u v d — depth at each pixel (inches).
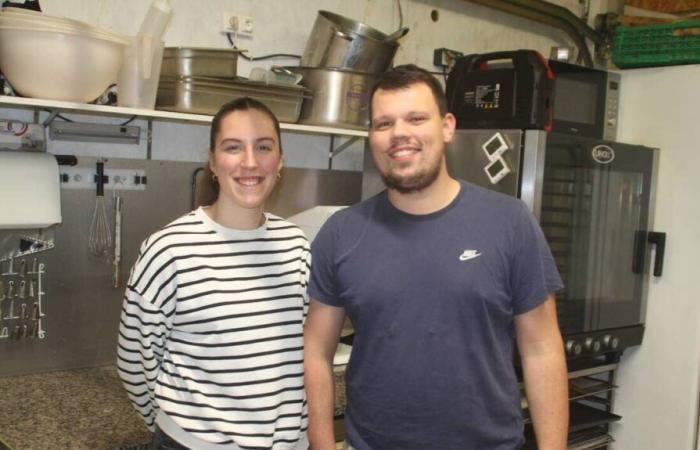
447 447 54.3
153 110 70.9
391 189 56.5
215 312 51.6
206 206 59.2
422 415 54.3
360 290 55.4
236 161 52.5
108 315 82.4
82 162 78.2
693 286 94.2
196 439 51.8
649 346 99.0
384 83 55.2
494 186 84.2
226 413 51.8
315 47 89.0
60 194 76.1
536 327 56.1
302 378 57.1
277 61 95.9
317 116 85.6
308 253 59.8
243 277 53.6
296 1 96.9
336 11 101.7
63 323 79.5
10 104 66.7
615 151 91.3
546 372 55.9
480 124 89.5
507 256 54.3
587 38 133.0
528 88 84.1
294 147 98.9
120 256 81.7
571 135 86.4
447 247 54.3
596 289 92.6
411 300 54.0
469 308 53.3
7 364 76.6
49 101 63.8
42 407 68.1
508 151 82.8
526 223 55.2
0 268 74.3
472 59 91.4
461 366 53.6
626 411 101.5
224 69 75.0
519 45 128.2
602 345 93.2
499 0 116.2
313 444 59.4
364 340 56.4
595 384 101.5
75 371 80.1
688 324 94.7
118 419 65.5
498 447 55.3
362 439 57.5
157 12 70.2
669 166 96.9
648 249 98.7
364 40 86.2
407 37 111.2
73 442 59.7
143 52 69.1
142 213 83.4
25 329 76.9
